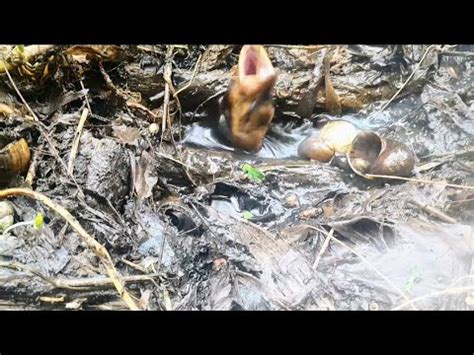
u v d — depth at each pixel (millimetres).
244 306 243
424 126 344
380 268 264
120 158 296
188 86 334
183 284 252
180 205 292
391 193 304
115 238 267
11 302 238
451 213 292
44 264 252
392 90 358
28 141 304
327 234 280
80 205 279
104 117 328
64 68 323
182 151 322
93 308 240
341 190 308
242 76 308
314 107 349
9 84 319
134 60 338
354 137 319
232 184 308
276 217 294
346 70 358
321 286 253
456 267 261
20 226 266
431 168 318
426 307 243
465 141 336
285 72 346
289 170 317
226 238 274
